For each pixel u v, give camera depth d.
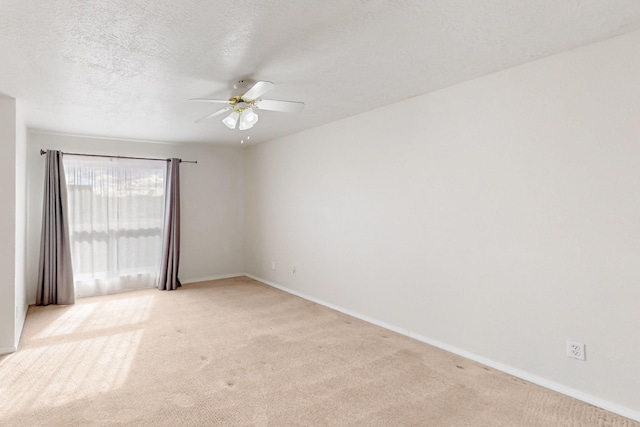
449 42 2.24
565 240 2.42
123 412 2.22
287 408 2.26
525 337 2.63
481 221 2.88
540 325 2.55
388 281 3.70
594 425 2.07
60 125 4.32
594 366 2.29
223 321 3.95
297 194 5.02
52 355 3.05
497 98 2.76
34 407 2.27
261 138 5.39
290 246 5.20
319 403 2.32
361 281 4.02
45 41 2.15
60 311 4.30
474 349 2.96
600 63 2.24
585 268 2.33
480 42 2.25
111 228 5.14
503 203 2.74
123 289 5.28
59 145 4.82
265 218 5.78
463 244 3.02
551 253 2.48
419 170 3.36
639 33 2.10
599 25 2.04
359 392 2.46
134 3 1.75
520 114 2.63
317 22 1.97
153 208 5.49
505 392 2.45
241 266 6.38
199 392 2.46
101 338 3.44
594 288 2.29
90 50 2.28
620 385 2.19
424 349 3.18
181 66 2.56
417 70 2.71
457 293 3.07
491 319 2.83
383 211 3.73
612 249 2.22
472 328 2.97
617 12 1.90
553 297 2.48
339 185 4.29
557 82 2.44
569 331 2.40
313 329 3.70
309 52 2.36
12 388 2.50
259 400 2.36
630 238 2.15
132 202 5.31
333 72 2.73
